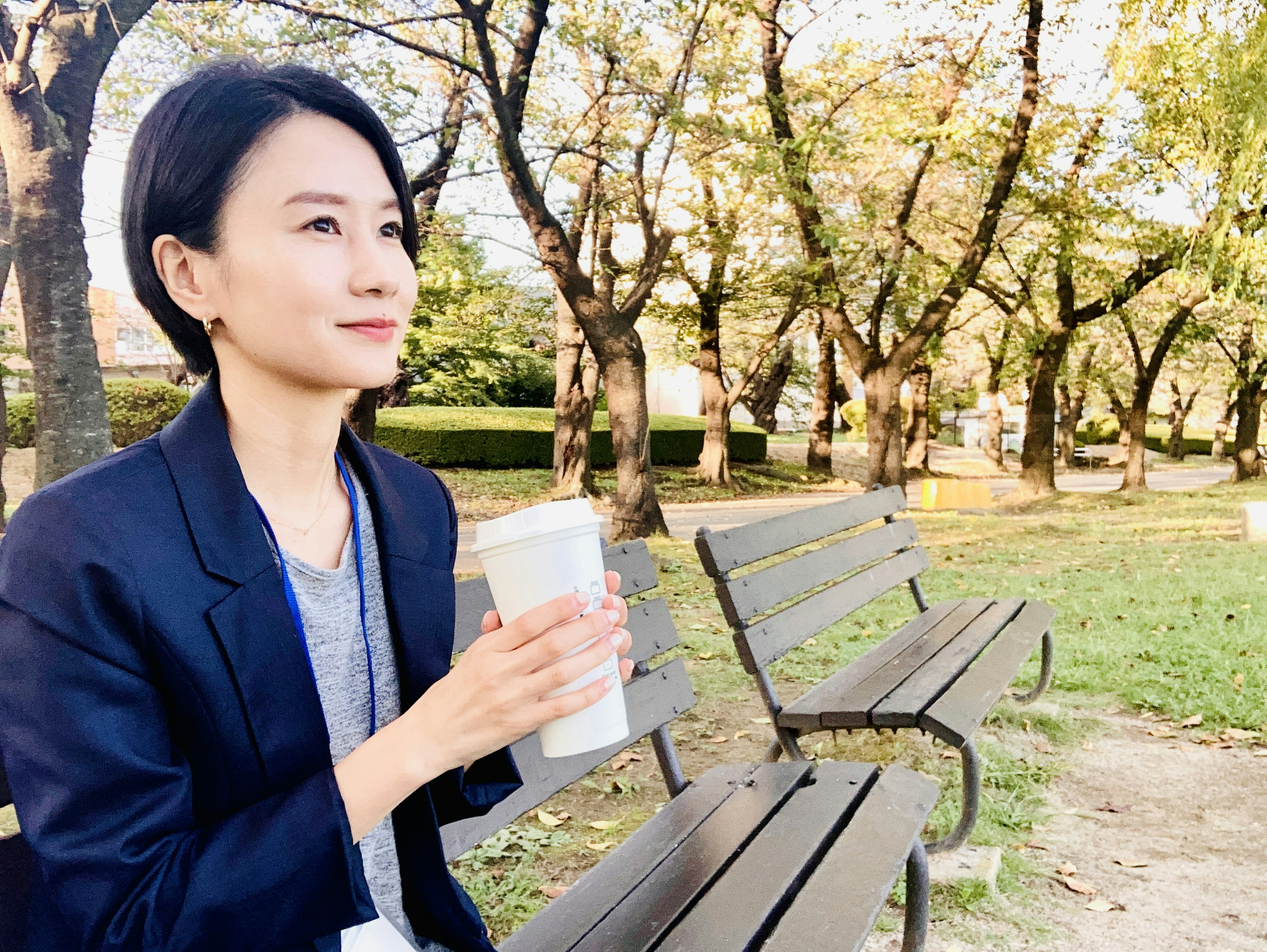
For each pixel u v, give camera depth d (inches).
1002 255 757.9
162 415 749.9
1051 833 140.5
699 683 217.6
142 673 35.3
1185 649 229.8
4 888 40.3
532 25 427.5
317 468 43.4
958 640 159.2
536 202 470.6
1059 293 746.2
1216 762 168.9
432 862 46.8
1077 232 669.3
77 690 33.7
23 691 33.6
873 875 75.3
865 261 714.2
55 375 218.1
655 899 73.5
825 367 1095.0
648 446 510.3
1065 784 159.6
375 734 39.4
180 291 40.2
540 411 1038.4
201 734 36.8
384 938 44.1
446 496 51.5
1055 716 187.6
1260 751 172.1
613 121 502.6
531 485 850.1
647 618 109.6
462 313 791.7
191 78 39.9
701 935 67.2
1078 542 482.9
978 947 108.1
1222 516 595.8
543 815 144.9
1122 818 146.1
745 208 718.5
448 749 34.3
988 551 450.0
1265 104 486.0
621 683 42.1
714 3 479.8
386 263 40.0
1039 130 658.8
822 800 92.5
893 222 690.8
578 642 33.8
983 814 143.1
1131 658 226.2
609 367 502.9
